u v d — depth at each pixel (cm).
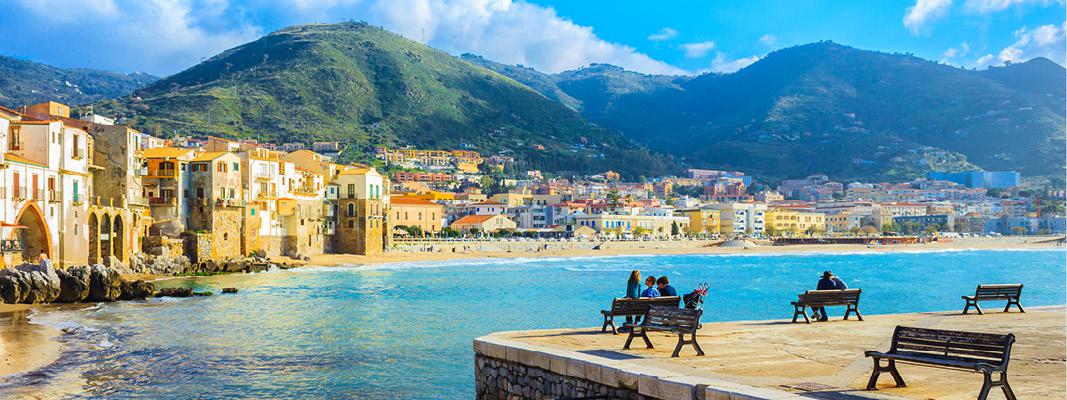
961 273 15125
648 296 3509
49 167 9369
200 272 12369
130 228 11744
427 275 13100
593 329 3422
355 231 17750
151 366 4334
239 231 14375
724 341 3081
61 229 9581
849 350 2850
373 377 4097
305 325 6144
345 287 10288
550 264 17612
